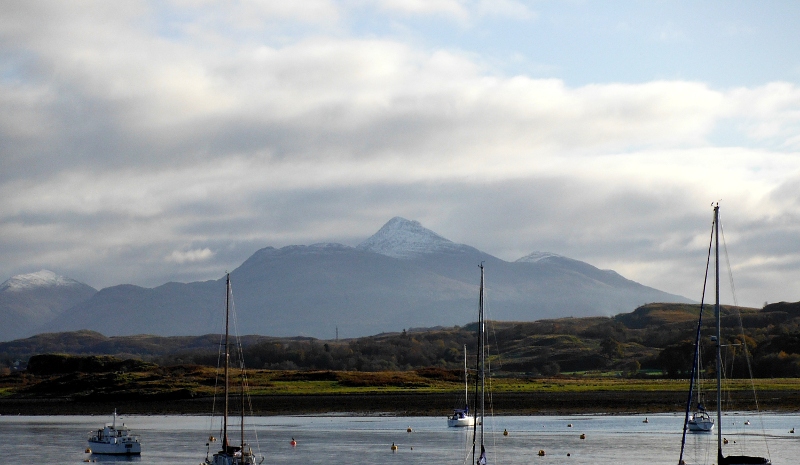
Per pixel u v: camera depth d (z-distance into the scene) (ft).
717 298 255.09
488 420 492.95
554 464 317.42
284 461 335.26
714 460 321.93
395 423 490.90
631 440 383.86
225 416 299.99
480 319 296.10
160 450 382.01
